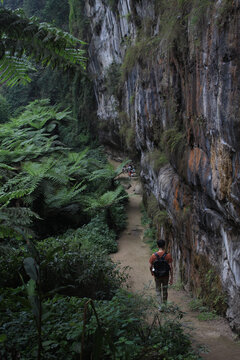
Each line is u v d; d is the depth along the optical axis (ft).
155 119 35.73
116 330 11.72
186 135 24.45
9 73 13.69
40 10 108.78
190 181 23.85
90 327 11.32
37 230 51.03
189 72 22.06
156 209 38.37
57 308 13.84
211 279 21.81
